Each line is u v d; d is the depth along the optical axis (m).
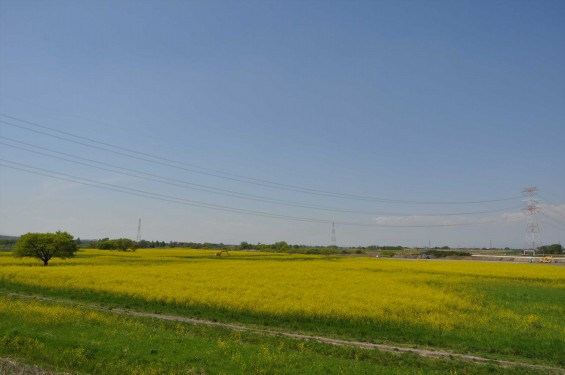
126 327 21.83
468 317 27.23
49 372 15.41
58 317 23.02
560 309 31.45
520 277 54.03
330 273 51.50
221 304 28.86
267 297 31.62
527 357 19.72
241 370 15.61
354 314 26.38
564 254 157.12
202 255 92.81
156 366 15.94
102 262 68.06
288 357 17.28
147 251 108.62
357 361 17.45
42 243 61.50
